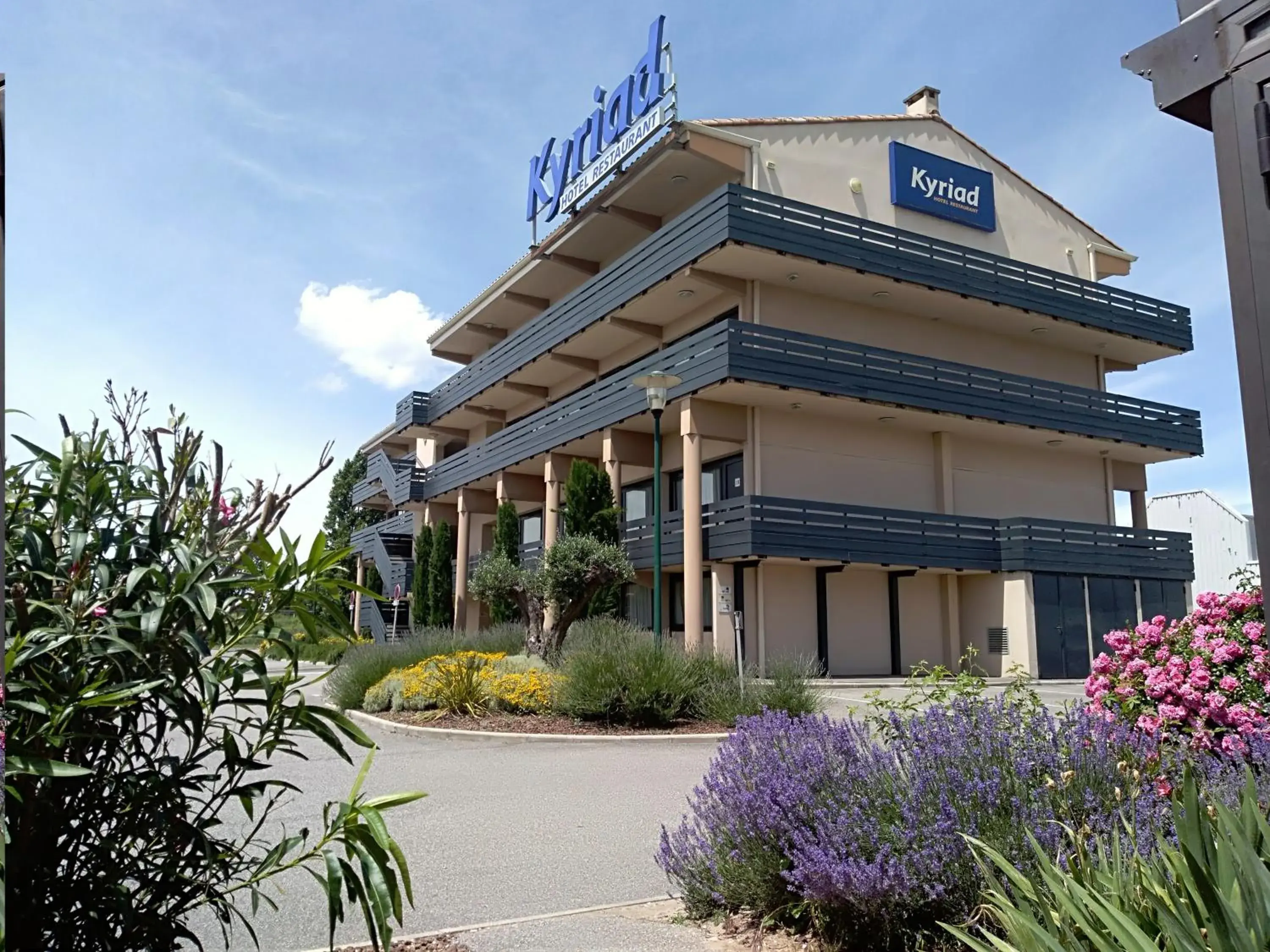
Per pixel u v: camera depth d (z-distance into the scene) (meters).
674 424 23.91
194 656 2.51
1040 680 23.30
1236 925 2.07
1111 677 6.18
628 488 27.56
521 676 14.36
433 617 33.31
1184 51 2.20
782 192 22.92
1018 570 23.70
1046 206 27.97
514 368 29.80
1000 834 3.97
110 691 2.36
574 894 5.39
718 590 14.03
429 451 42.28
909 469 24.61
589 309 25.66
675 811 7.76
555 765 10.21
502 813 7.71
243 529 2.82
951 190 25.72
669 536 22.67
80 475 2.60
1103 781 4.27
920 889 3.87
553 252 27.95
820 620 23.00
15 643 2.27
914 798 4.30
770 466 22.39
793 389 21.02
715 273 22.19
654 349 26.28
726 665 14.74
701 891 4.78
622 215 25.17
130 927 2.54
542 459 28.27
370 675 16.80
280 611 2.73
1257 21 2.05
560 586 17.69
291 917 5.00
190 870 2.99
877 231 22.53
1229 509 35.53
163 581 2.50
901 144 25.00
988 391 23.94
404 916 5.00
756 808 4.56
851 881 3.85
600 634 15.45
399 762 10.62
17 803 2.39
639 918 4.84
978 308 24.56
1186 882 2.39
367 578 44.12
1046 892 3.14
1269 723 5.20
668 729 12.73
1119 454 28.05
